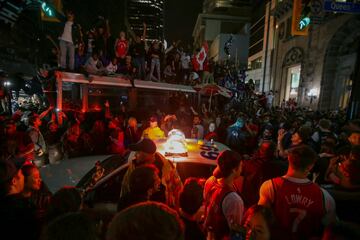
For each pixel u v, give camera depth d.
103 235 1.70
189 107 11.56
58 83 6.84
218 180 2.23
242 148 6.97
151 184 1.99
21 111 8.20
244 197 2.85
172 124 7.66
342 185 2.43
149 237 0.84
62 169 4.60
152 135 5.28
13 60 13.01
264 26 48.34
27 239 1.86
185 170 3.19
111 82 8.36
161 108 11.84
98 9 29.16
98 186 3.05
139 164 2.53
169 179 2.61
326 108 25.78
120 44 9.84
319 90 26.27
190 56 14.73
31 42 15.48
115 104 9.31
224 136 7.87
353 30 22.66
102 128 6.79
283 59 36.62
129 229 0.85
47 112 6.86
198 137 7.11
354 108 5.95
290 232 1.90
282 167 2.90
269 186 2.04
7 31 12.91
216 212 2.05
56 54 8.73
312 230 1.89
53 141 5.98
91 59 8.10
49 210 1.76
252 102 21.42
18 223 1.87
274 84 39.69
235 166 2.10
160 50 12.13
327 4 7.19
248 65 61.25
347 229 1.24
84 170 4.60
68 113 7.39
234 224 1.80
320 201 1.91
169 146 3.37
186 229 1.78
